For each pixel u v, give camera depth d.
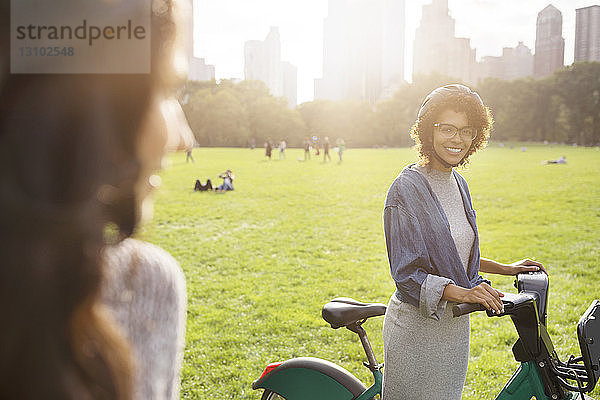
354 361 5.20
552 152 56.28
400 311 2.37
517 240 10.55
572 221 12.52
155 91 0.56
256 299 7.04
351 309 2.58
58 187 0.50
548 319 6.09
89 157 0.51
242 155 50.50
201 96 93.25
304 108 106.94
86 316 0.52
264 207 15.43
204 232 11.69
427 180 2.36
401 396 2.39
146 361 0.63
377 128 103.88
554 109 98.81
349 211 14.77
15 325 0.48
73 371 0.50
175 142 0.59
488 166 32.56
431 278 2.16
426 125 2.35
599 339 1.96
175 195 18.03
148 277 0.65
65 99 0.51
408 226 2.26
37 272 0.49
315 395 2.73
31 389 0.49
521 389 2.14
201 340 5.70
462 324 2.34
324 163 37.56
